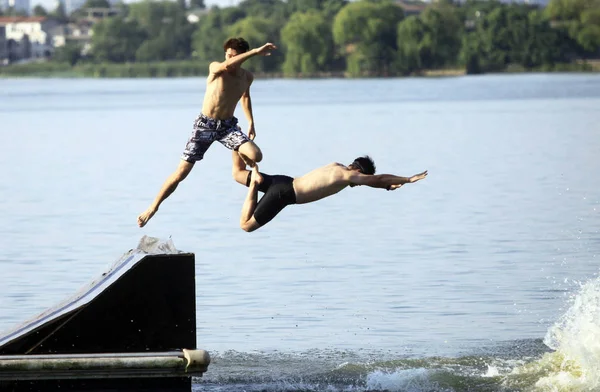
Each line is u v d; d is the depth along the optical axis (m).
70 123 157.38
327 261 49.84
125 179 83.88
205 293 44.09
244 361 35.69
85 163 98.00
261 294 43.81
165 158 101.50
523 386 33.06
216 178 84.25
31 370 28.16
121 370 28.59
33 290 44.38
